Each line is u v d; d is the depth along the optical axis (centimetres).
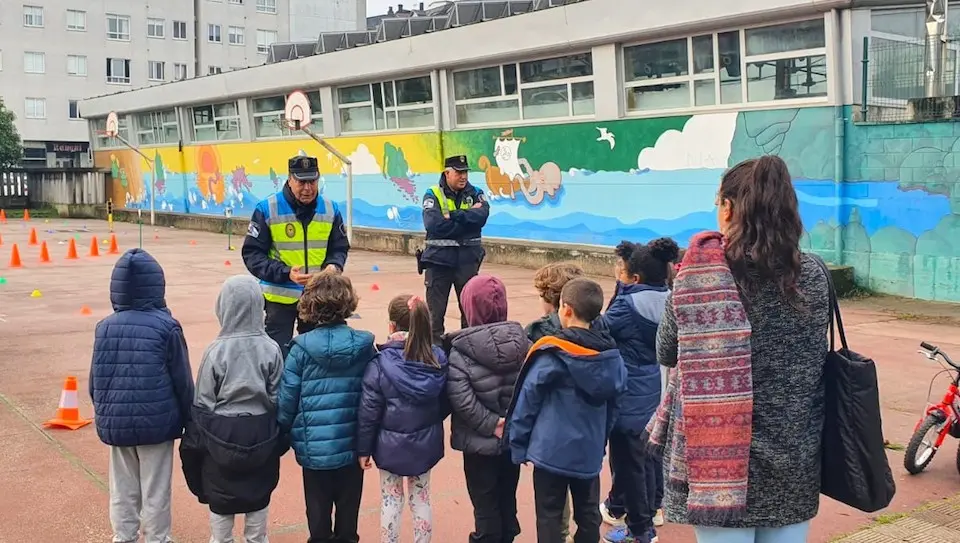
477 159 1908
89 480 525
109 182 3591
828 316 261
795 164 1339
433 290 780
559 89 1720
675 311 257
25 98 4838
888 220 1251
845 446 257
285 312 557
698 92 1481
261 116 2673
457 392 390
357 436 395
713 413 249
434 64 1952
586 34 1603
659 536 452
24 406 688
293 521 471
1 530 450
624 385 370
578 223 1695
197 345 934
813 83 1317
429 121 2053
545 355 361
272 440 387
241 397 385
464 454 405
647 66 1557
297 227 561
